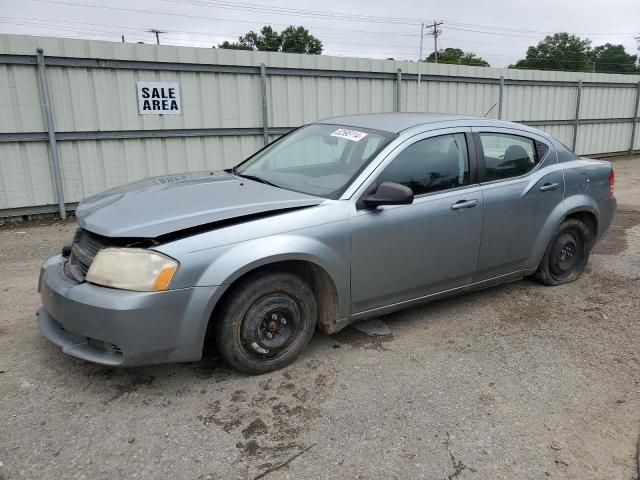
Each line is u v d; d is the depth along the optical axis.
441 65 12.59
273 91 10.30
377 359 3.65
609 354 3.79
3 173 8.21
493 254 4.34
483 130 4.34
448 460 2.66
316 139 4.32
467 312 4.48
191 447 2.72
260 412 3.03
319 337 3.97
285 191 3.67
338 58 10.87
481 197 4.15
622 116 17.56
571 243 5.08
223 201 3.38
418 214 3.79
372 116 4.51
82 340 3.09
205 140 9.78
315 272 3.53
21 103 8.12
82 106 8.55
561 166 4.83
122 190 3.83
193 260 2.99
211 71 9.54
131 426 2.88
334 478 2.52
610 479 2.56
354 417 2.99
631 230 7.49
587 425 2.97
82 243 3.35
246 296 3.22
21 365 3.49
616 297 4.84
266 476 2.53
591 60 81.44
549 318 4.39
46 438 2.76
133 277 2.92
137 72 8.90
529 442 2.81
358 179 3.63
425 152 3.95
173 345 3.00
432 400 3.17
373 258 3.63
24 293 4.93
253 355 3.35
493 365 3.61
